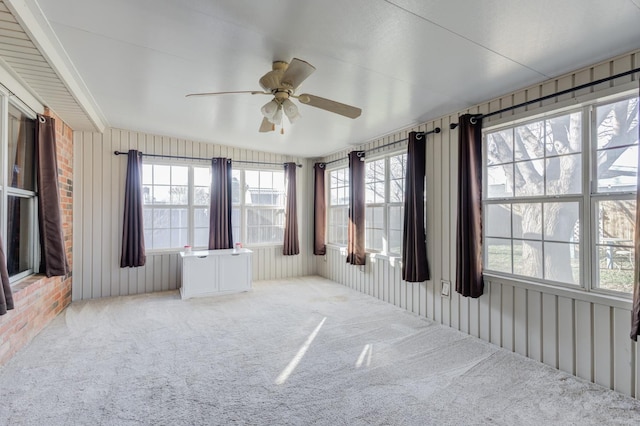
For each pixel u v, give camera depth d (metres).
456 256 3.27
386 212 4.49
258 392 2.14
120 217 4.55
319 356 2.68
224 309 3.97
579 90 2.40
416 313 3.85
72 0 1.76
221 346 2.87
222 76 2.71
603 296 2.27
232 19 1.91
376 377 2.35
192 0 1.73
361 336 3.13
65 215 3.97
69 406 1.96
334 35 2.04
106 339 2.99
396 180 4.38
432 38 2.04
